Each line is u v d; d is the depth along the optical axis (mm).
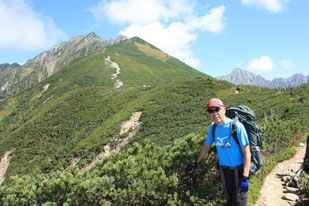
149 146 4426
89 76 121562
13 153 62500
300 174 5668
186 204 3713
